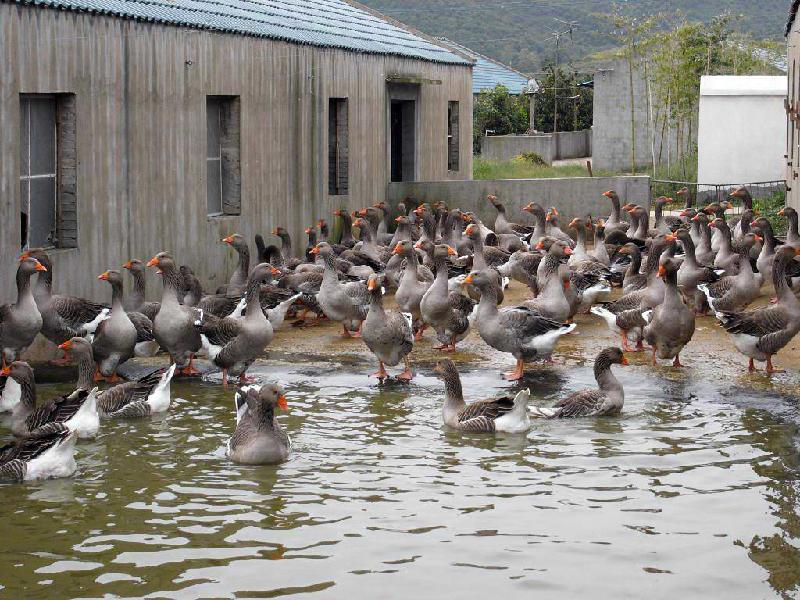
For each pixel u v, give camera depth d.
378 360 15.98
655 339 15.30
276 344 17.42
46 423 12.09
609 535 9.45
